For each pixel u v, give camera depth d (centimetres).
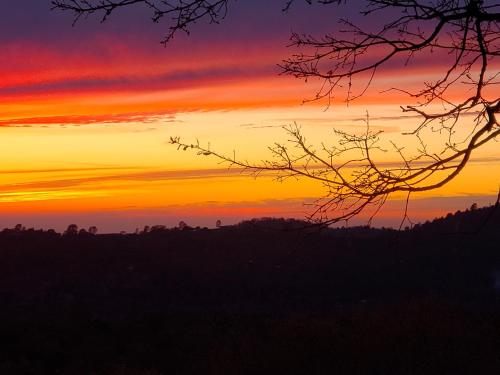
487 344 1650
